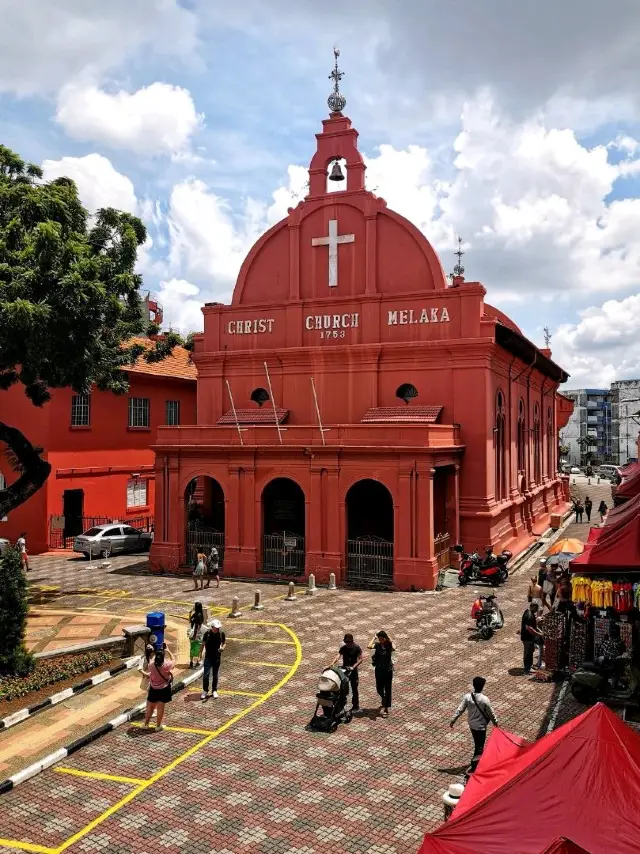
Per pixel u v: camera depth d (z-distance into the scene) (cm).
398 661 1630
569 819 640
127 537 3188
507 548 2861
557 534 3588
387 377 2834
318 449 2481
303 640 1800
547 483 4075
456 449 2573
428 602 2191
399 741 1202
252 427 2636
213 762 1127
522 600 2220
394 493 2400
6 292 1745
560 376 4166
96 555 3066
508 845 619
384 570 2427
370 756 1145
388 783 1055
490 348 2669
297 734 1234
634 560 1312
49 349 1864
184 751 1169
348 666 1330
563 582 1661
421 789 1035
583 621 1499
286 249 3052
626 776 675
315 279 2978
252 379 3075
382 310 2844
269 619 2003
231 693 1438
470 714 1094
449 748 1173
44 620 2009
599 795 659
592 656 1480
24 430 3256
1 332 1748
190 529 2866
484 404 2673
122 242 2088
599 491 6244
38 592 2408
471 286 2692
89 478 3444
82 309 1861
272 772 1092
